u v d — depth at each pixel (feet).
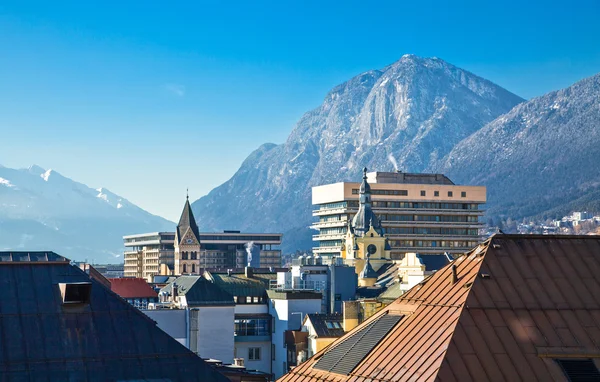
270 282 637.71
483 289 194.08
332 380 204.95
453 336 182.50
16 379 195.93
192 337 391.65
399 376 183.52
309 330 522.88
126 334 209.15
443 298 202.49
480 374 175.11
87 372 200.54
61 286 212.23
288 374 228.02
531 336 184.34
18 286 213.25
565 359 180.34
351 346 215.31
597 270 201.36
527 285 196.24
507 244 207.00
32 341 203.10
